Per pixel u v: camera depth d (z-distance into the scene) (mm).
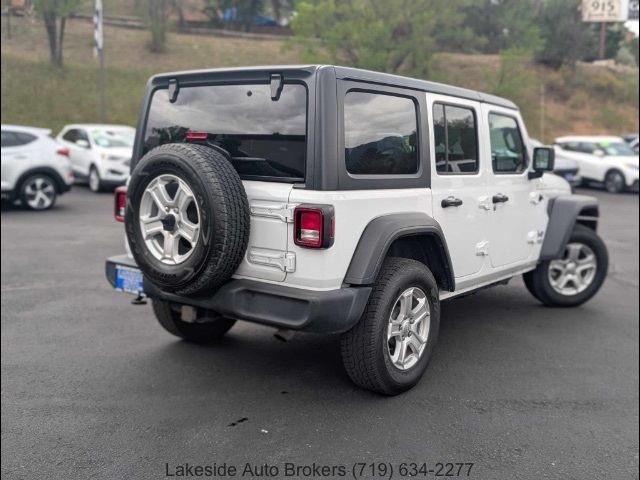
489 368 4871
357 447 3592
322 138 3639
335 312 3670
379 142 4043
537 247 6035
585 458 3578
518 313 6438
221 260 3650
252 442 3629
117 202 4699
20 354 4977
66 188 13461
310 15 26500
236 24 45531
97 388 4344
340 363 4867
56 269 7945
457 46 36594
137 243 3924
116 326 5715
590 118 35375
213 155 3750
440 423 3914
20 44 32031
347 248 3764
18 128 13062
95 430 3750
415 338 4305
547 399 4336
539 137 31859
